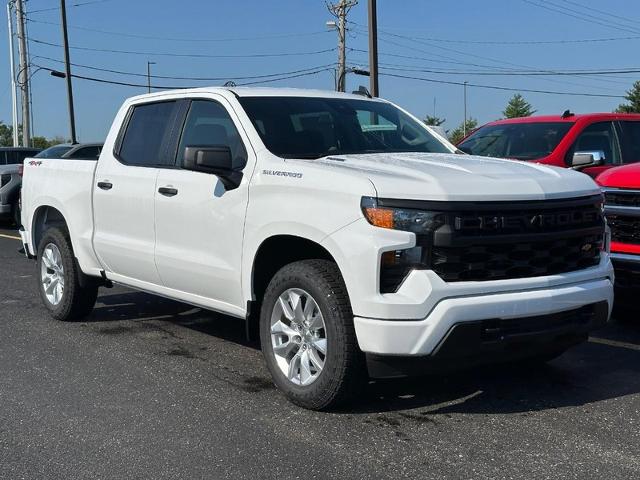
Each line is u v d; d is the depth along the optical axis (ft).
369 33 63.72
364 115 18.99
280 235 15.16
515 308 13.55
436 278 13.17
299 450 13.14
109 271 21.04
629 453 12.99
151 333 21.57
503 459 12.74
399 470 12.31
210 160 16.02
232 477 12.10
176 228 17.95
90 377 17.39
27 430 14.15
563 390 16.39
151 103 20.11
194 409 15.23
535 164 16.61
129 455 12.98
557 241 14.40
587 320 14.88
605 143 27.68
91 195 21.09
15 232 50.21
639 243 19.65
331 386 14.28
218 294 17.20
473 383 16.80
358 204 13.60
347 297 14.08
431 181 13.57
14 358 18.97
